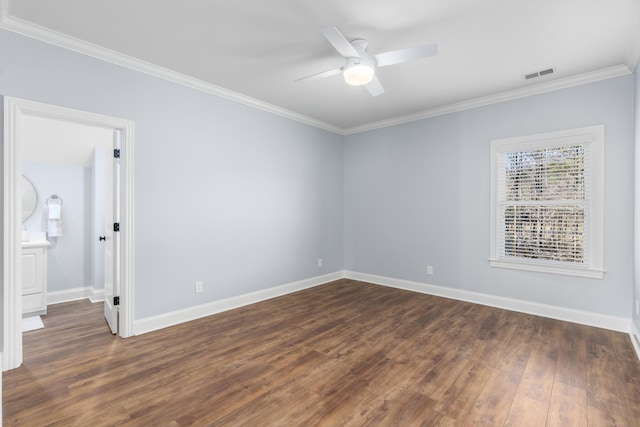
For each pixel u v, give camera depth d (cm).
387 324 326
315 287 480
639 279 266
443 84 345
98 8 218
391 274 484
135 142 297
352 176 530
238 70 317
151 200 309
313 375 226
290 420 179
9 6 216
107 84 279
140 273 302
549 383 216
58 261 411
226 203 373
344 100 399
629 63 290
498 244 382
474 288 402
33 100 242
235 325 324
